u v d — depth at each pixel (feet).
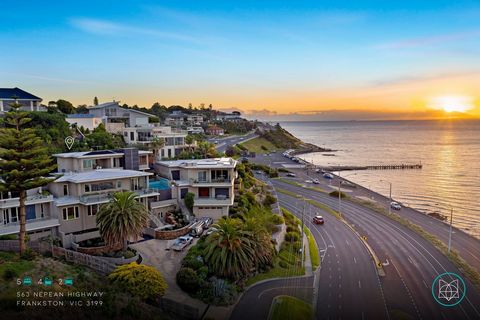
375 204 324.19
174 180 226.99
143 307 116.37
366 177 524.52
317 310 146.51
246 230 163.84
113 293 113.50
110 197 172.24
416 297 160.86
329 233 243.19
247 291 152.56
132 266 126.00
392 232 248.73
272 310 138.31
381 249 216.54
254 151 625.82
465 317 147.13
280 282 163.53
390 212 299.79
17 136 137.49
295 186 389.80
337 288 165.78
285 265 180.86
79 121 314.76
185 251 167.53
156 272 127.54
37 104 310.65
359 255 205.87
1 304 95.25
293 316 137.18
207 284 141.08
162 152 308.60
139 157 242.37
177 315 126.21
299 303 147.23
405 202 377.09
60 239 164.76
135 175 196.03
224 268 148.05
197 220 201.77
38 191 177.78
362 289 165.89
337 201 331.98
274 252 187.62
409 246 222.69
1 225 156.04
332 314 144.05
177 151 325.01
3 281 108.78
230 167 218.59
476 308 153.79
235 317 131.75
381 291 164.86
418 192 425.69
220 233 153.38
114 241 153.89
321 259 198.70
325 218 277.23
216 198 213.66
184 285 139.74
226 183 215.92
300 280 169.17
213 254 150.30
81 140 279.28
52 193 183.52
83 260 142.10
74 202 172.65
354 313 145.48
